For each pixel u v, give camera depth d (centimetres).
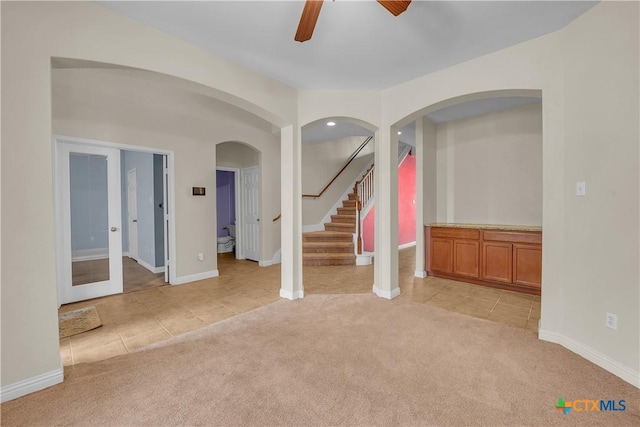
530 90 247
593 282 205
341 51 260
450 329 261
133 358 213
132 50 213
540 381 183
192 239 430
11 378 168
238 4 197
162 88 396
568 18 213
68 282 334
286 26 223
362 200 618
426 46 250
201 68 253
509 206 416
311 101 346
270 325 271
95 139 340
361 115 349
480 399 166
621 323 187
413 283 415
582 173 212
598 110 200
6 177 166
